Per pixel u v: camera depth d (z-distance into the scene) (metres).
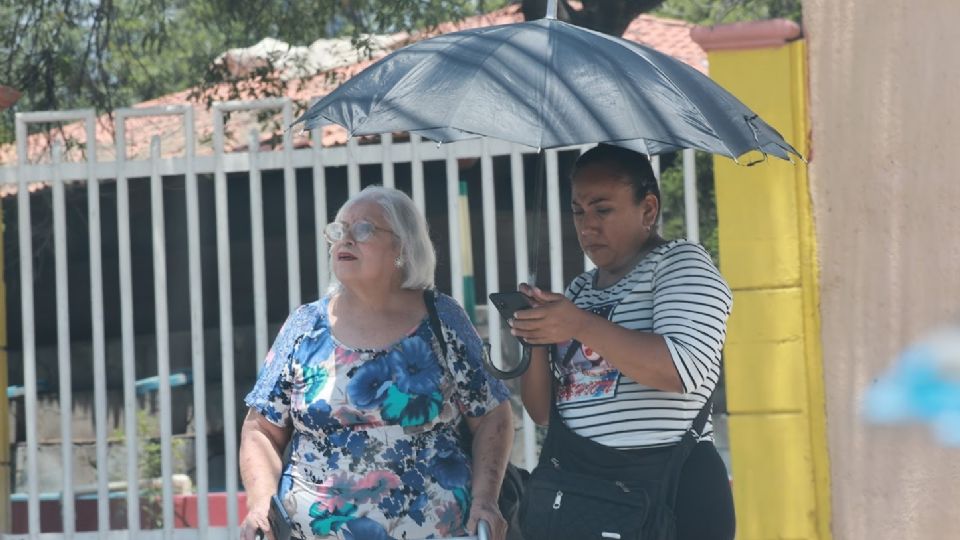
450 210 16.30
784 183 14.97
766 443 14.94
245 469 10.89
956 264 14.47
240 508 21.67
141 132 28.20
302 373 10.74
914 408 14.54
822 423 14.86
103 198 27.08
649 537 9.91
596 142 9.20
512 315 9.84
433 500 10.55
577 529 9.96
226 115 23.73
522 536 10.53
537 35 9.98
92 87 24.75
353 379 10.61
